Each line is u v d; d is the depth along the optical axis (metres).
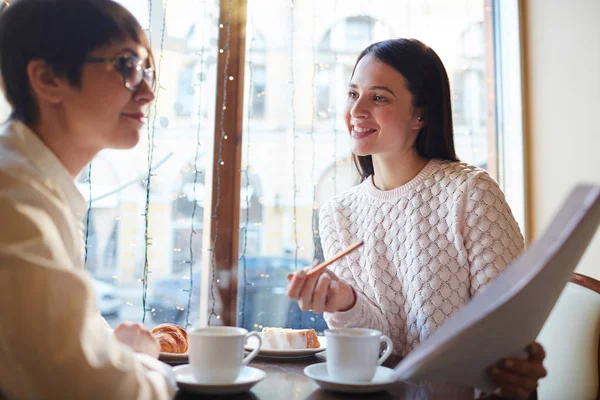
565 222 0.64
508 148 2.54
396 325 1.36
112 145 0.86
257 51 2.22
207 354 0.82
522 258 0.66
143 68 0.86
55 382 0.60
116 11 0.83
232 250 2.13
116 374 0.63
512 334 0.70
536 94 2.47
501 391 0.75
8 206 0.63
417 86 1.35
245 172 2.17
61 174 0.80
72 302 0.61
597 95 2.11
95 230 2.00
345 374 0.86
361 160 1.55
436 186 1.36
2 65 0.81
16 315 0.59
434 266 1.30
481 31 2.53
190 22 2.11
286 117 2.25
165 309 2.10
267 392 0.86
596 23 2.13
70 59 0.79
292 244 2.24
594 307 1.31
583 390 1.29
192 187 2.12
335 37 2.31
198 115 2.11
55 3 0.79
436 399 0.83
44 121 0.82
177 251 2.11
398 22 2.41
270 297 2.21
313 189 2.26
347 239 1.46
